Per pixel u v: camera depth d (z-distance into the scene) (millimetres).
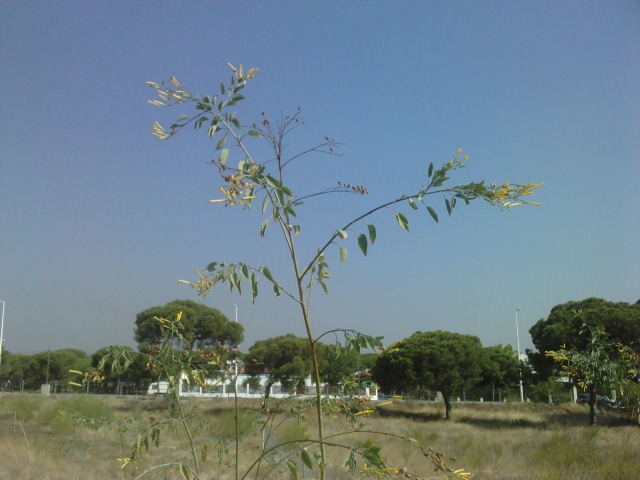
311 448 3910
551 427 24594
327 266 3420
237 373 4488
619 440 17141
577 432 19312
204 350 4500
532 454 14531
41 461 11828
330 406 3908
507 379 43188
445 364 32406
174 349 4449
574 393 41906
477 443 17250
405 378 32938
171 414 4645
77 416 7723
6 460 11875
